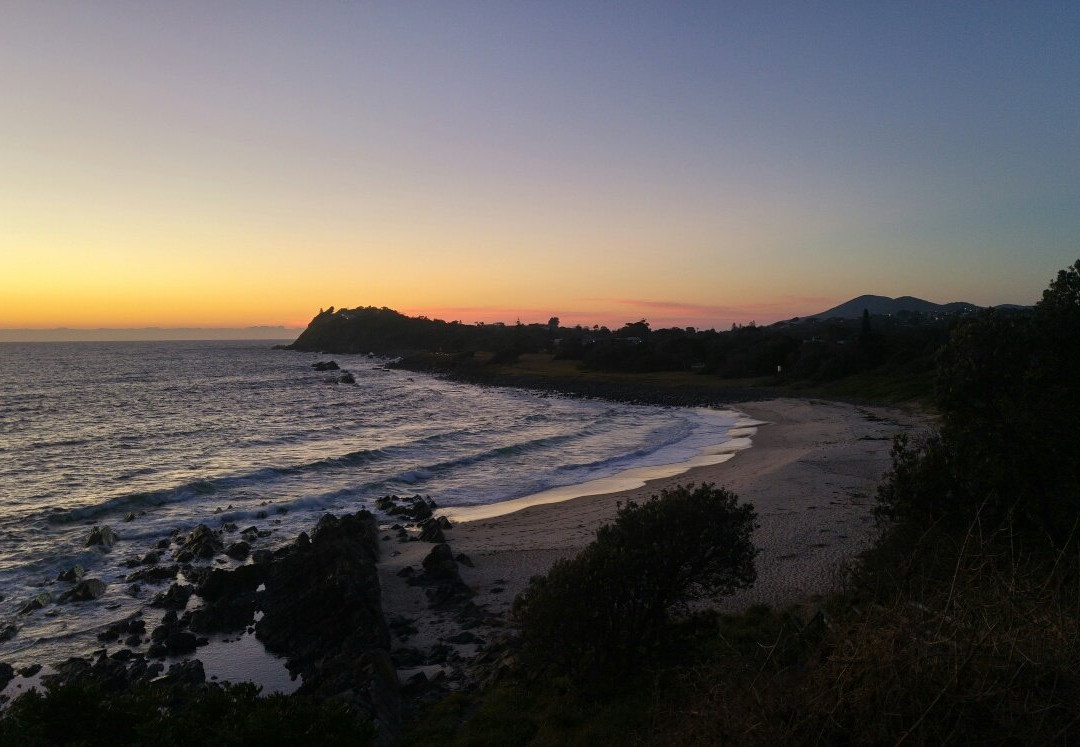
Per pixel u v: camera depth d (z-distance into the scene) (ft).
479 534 71.51
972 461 36.86
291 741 22.30
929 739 15.72
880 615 18.12
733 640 32.01
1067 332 37.01
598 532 36.04
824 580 47.44
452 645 44.01
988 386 37.81
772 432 149.79
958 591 18.01
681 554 33.17
